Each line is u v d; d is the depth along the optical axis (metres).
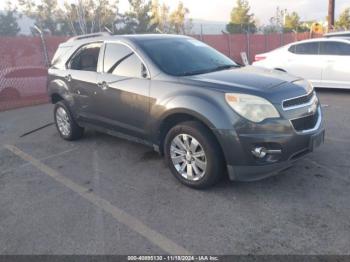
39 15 29.11
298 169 4.60
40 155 5.79
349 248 3.02
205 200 3.96
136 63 4.76
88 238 3.37
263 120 3.71
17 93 10.25
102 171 4.95
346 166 4.63
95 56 5.47
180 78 4.29
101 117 5.41
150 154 5.48
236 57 18.28
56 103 6.43
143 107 4.58
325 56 9.73
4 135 7.17
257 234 3.29
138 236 3.37
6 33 31.28
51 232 3.51
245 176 3.85
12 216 3.86
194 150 4.10
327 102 8.68
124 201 4.05
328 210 3.62
